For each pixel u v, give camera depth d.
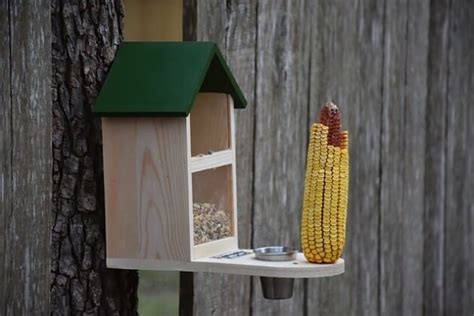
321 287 6.25
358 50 6.38
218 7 5.48
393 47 6.66
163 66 4.29
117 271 4.47
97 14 4.38
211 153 4.54
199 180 4.71
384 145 6.64
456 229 7.35
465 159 7.36
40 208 4.27
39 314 4.27
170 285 6.28
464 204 7.40
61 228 4.32
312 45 6.04
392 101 6.68
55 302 4.32
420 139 6.96
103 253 4.41
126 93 4.25
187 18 5.37
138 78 4.28
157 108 4.18
